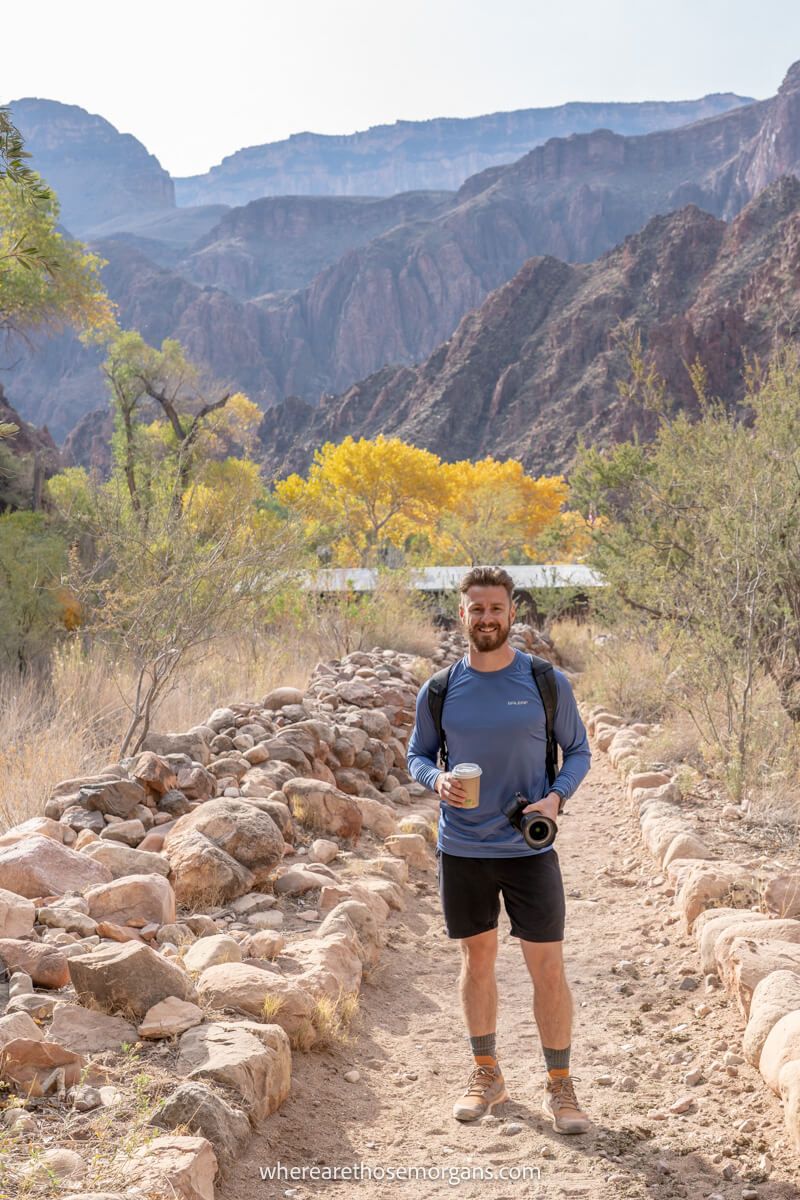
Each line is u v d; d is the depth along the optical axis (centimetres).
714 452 1026
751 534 883
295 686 1111
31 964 387
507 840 346
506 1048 425
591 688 1402
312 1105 354
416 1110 363
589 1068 398
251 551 852
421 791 895
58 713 877
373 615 1545
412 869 692
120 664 1026
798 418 966
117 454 3350
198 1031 352
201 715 943
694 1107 353
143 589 806
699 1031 417
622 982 489
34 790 656
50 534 1507
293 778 718
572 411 15825
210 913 512
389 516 5297
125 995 363
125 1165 267
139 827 573
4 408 5969
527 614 2491
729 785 782
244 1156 306
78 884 478
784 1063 340
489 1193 303
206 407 3456
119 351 3369
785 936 445
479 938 361
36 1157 262
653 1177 308
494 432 17725
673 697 1054
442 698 354
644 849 712
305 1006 390
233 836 548
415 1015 458
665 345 13350
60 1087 312
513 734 344
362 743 860
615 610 1516
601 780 968
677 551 1176
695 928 520
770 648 933
